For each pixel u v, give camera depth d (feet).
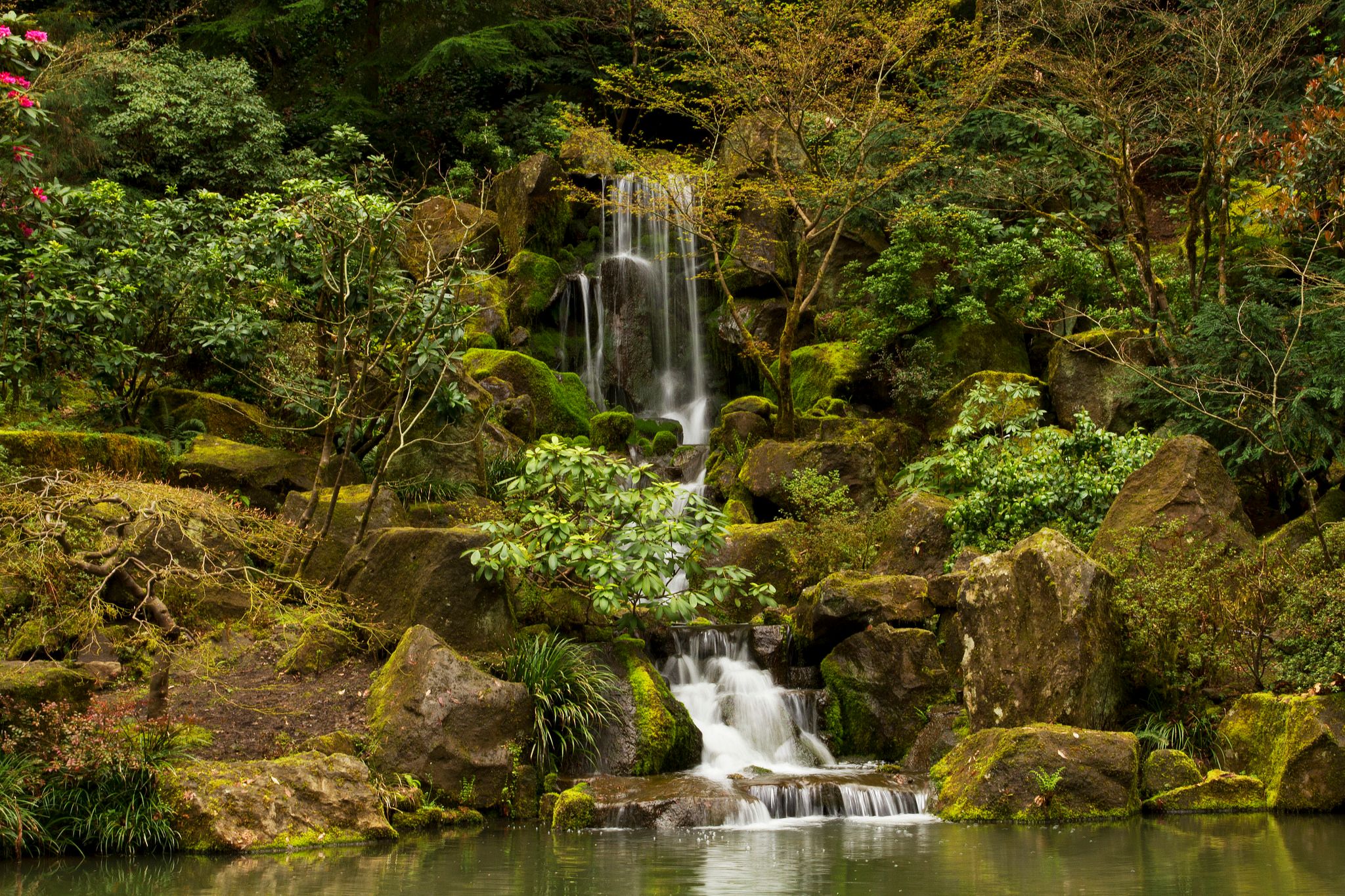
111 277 43.57
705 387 66.18
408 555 33.83
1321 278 40.29
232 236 46.29
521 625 35.40
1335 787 28.71
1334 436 41.34
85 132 63.46
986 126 68.28
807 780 30.83
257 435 45.57
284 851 24.85
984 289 59.82
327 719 29.81
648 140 85.25
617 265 67.46
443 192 73.41
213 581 30.63
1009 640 31.81
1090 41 56.59
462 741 29.25
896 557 43.27
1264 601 31.60
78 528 30.91
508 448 46.47
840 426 53.31
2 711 24.68
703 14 55.21
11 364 39.52
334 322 40.14
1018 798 28.58
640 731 32.50
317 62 89.40
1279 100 60.70
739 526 45.44
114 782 25.48
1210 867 22.02
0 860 23.86
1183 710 31.91
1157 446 42.73
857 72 56.75
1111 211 64.39
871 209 61.46
